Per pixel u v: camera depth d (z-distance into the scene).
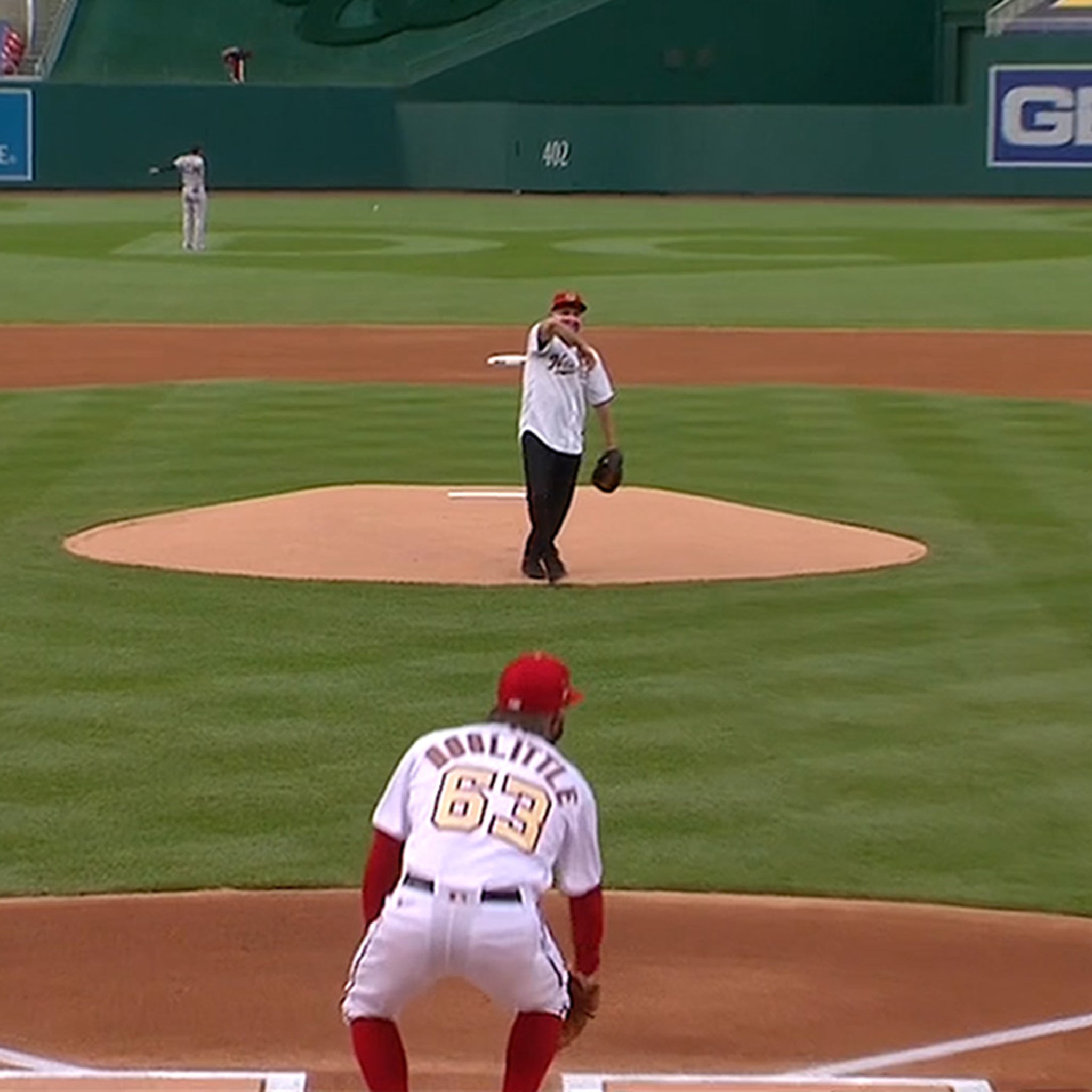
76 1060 30.48
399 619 57.59
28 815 41.84
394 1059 25.12
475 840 24.64
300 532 69.12
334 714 48.75
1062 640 56.19
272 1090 27.62
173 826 41.22
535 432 60.81
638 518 72.00
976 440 90.69
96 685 51.16
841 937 35.75
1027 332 135.38
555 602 59.62
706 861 39.44
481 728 25.61
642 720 48.47
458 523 70.62
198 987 33.28
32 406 99.19
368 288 163.62
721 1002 32.81
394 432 91.56
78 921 36.19
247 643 55.06
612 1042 31.22
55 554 65.81
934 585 62.44
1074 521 72.44
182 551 66.19
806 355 122.75
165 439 89.06
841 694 50.88
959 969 34.41
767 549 67.44
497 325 138.38
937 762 45.72
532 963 24.56
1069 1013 32.59
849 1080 28.34
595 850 25.30
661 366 117.12
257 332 133.50
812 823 41.72
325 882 38.25
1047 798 43.47
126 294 158.38
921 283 169.62
